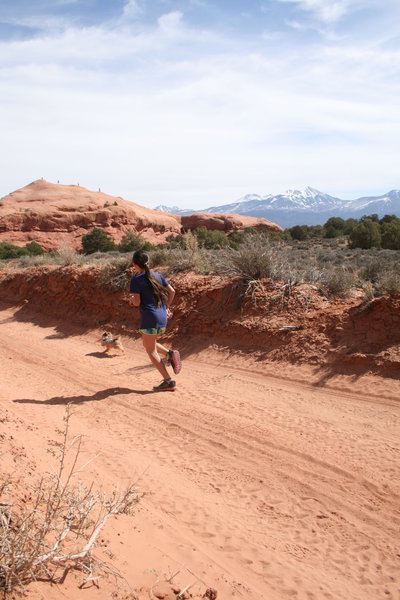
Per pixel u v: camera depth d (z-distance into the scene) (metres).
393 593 3.48
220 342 10.02
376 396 6.97
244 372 8.71
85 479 4.55
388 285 8.63
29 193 105.31
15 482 3.64
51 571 2.71
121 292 13.73
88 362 10.29
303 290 10.11
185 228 106.25
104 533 3.46
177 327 11.08
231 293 10.80
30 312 16.47
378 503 4.61
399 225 40.97
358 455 5.48
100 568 2.89
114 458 5.46
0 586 2.38
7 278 19.30
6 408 6.81
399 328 7.90
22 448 4.70
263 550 3.95
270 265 11.02
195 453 5.78
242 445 5.91
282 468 5.32
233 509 4.59
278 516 4.48
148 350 8.06
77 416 7.04
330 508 4.57
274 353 8.92
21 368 9.95
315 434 6.09
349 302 9.30
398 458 5.34
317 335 8.71
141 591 2.90
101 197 107.81
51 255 27.20
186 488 4.92
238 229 98.06
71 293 15.34
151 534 3.81
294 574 3.66
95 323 13.65
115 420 6.89
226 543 4.00
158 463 5.49
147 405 7.44
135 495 4.52
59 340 12.81
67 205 95.00
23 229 88.81
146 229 101.44
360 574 3.70
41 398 7.86
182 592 3.01
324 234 57.06
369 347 7.93
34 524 2.99
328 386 7.55
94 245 62.84
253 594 3.34
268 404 7.20
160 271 13.58
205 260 13.52
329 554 3.94
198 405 7.33
